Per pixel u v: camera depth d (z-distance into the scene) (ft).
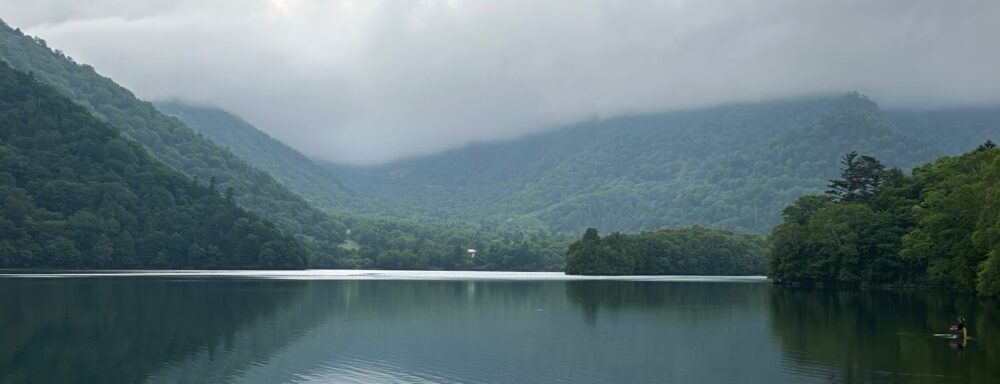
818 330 281.33
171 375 198.08
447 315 340.39
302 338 260.83
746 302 413.80
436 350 236.63
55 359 216.95
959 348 234.99
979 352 227.20
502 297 458.91
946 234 416.26
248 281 634.43
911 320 310.65
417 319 322.34
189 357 222.48
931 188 505.25
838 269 542.16
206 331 275.39
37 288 473.26
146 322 298.76
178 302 386.93
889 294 468.75
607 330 286.46
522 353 230.89
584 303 411.75
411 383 189.16
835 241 529.86
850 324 298.76
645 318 330.95
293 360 218.79
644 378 194.70
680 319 325.42
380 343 250.37
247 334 268.82
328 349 237.66
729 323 307.17
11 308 339.16
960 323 243.19
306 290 506.48
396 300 423.23
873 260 519.19
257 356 224.94
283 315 331.57
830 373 197.98
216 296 433.48
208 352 231.09
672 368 207.21
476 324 305.94
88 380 191.52
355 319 319.68
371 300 422.41
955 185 442.50
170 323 296.92
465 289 547.49
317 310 356.59
